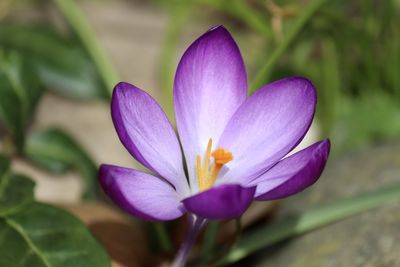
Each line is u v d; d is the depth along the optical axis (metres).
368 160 0.37
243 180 0.30
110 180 0.27
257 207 0.37
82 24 0.38
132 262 0.34
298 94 0.29
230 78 0.30
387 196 0.34
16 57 0.38
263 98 0.30
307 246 0.34
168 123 0.29
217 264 0.34
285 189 0.28
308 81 0.29
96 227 0.34
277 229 0.34
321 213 0.34
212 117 0.30
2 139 0.40
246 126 0.30
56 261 0.31
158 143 0.29
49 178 0.39
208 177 0.30
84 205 0.36
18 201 0.32
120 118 0.28
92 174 0.39
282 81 0.30
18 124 0.37
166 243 0.35
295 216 0.34
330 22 0.40
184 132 0.30
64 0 0.38
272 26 0.40
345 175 0.37
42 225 0.31
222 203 0.27
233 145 0.30
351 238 0.33
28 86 0.38
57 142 0.39
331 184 0.37
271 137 0.30
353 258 0.32
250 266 0.36
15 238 0.31
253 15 0.41
